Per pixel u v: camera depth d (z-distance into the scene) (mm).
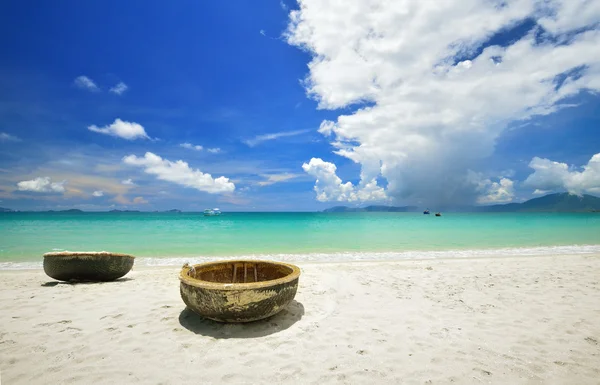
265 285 4539
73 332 4598
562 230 29125
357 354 4000
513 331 4781
